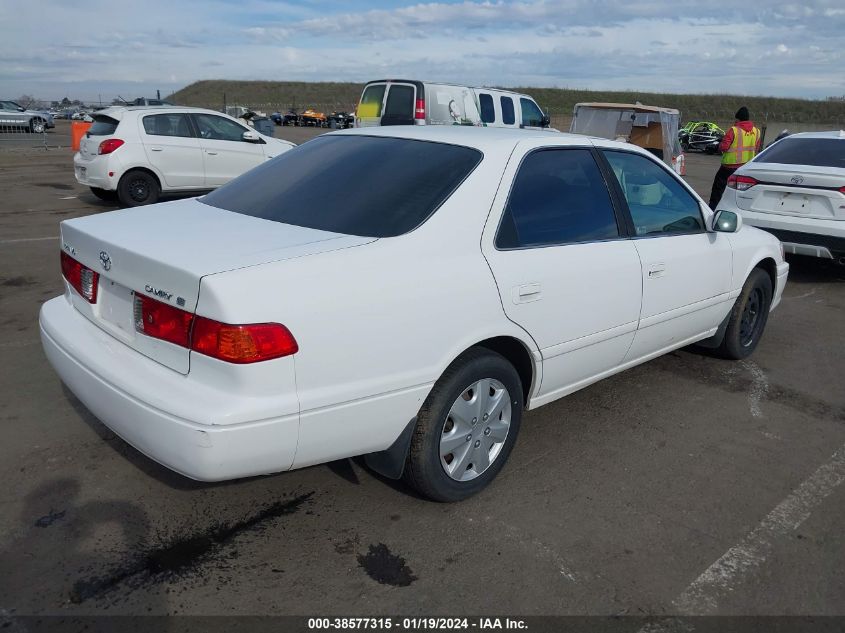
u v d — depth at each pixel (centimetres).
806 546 296
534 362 328
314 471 339
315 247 264
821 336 589
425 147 332
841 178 688
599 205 366
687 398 448
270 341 235
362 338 257
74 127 1959
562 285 328
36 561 266
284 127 4478
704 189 1603
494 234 305
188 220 307
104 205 1120
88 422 376
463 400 301
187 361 247
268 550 279
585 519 309
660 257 391
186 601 249
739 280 473
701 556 286
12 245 800
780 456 376
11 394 407
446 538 290
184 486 320
